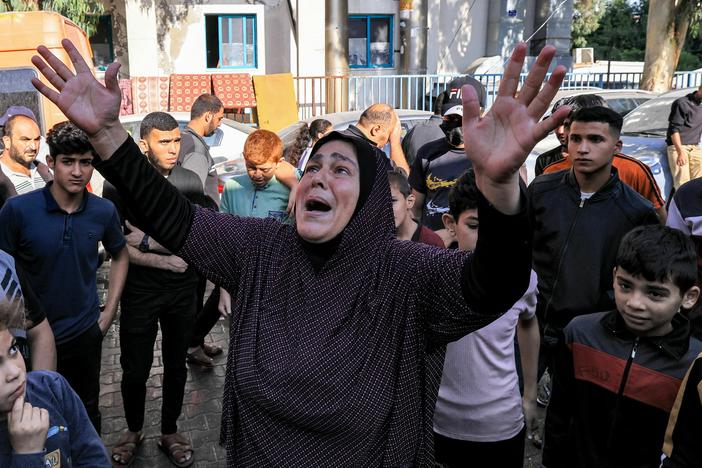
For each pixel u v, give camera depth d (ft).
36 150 13.65
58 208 9.50
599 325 7.64
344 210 5.35
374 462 5.26
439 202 14.67
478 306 4.90
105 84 5.34
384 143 17.17
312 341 5.28
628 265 7.16
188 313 11.86
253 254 5.73
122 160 5.40
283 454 5.31
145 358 11.64
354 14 52.75
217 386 15.01
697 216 9.73
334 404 5.15
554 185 10.53
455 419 8.20
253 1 49.83
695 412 6.49
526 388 9.25
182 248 5.81
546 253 10.48
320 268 5.49
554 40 54.54
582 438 7.77
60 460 5.68
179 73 49.75
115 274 10.72
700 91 23.06
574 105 13.07
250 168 13.66
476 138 4.49
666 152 24.08
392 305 5.30
